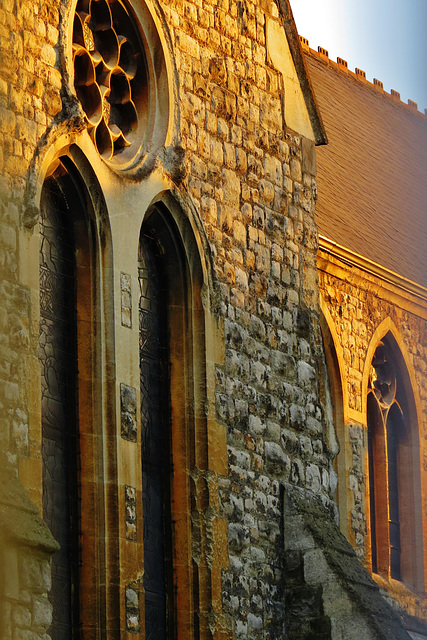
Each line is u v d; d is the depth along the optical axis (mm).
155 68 22125
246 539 22297
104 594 19672
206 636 21219
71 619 19562
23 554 17594
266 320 23500
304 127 25078
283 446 23438
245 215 23391
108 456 20109
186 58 22656
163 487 21641
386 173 35469
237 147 23438
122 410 20359
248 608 22094
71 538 19766
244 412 22688
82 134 20406
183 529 21531
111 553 19844
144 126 21953
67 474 19938
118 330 20516
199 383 21969
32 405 18734
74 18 21016
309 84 25266
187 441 21781
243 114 23688
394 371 31609
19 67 19531
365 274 30391
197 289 22203
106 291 20531
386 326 31062
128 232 20984
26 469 18438
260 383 23141
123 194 21016
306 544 22969
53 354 20078
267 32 24531
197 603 21297
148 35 22078
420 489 31562
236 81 23672
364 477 29891
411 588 31094
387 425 31656
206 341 22094
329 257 29438
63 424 20031
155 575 21234
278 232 24094
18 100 19438
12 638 17312
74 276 20531
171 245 22203
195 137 22594
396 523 31453
